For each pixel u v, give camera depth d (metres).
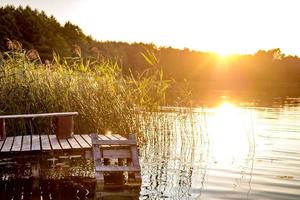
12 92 14.09
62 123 11.88
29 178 10.17
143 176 10.48
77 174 10.56
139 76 15.95
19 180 10.00
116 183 9.79
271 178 10.34
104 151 10.12
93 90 15.05
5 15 55.88
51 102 14.33
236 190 9.20
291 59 113.62
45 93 14.49
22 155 10.14
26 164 10.49
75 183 9.79
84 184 9.70
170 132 17.28
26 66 15.32
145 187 9.45
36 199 8.55
